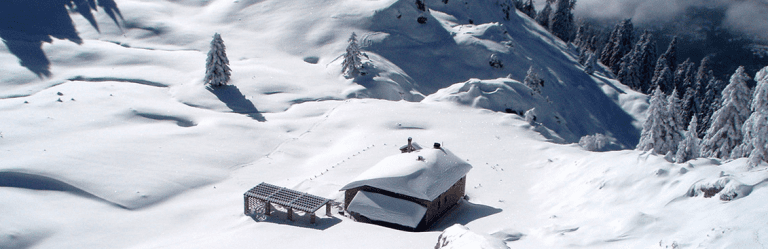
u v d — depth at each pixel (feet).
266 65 207.00
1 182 80.84
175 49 220.84
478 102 168.86
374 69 209.46
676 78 320.70
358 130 133.59
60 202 78.84
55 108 128.57
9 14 224.74
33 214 73.20
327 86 190.39
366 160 107.55
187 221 77.15
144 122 127.75
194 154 107.45
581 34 396.78
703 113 274.98
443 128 137.59
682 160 115.24
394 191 75.87
